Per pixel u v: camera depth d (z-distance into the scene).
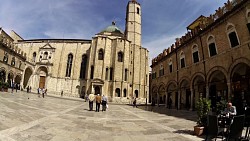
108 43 52.38
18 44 59.03
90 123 10.44
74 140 6.49
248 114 11.88
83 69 55.53
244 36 14.83
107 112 18.33
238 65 15.48
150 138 7.44
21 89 43.72
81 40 58.38
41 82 53.72
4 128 7.06
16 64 44.16
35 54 57.72
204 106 8.73
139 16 63.62
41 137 6.48
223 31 17.48
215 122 6.79
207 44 19.92
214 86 21.27
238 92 17.08
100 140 6.73
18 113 10.91
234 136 6.23
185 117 15.73
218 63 17.83
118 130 8.83
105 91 48.53
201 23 22.06
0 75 37.53
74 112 15.62
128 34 60.12
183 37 26.02
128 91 50.53
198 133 8.29
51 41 58.06
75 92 53.09
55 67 55.16
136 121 12.49
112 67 50.94
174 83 27.47
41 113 12.52
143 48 59.59
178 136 8.00
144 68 57.81
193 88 22.56
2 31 41.84
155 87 36.03
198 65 21.34
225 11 17.56
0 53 36.88
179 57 26.47
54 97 37.47
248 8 14.53
